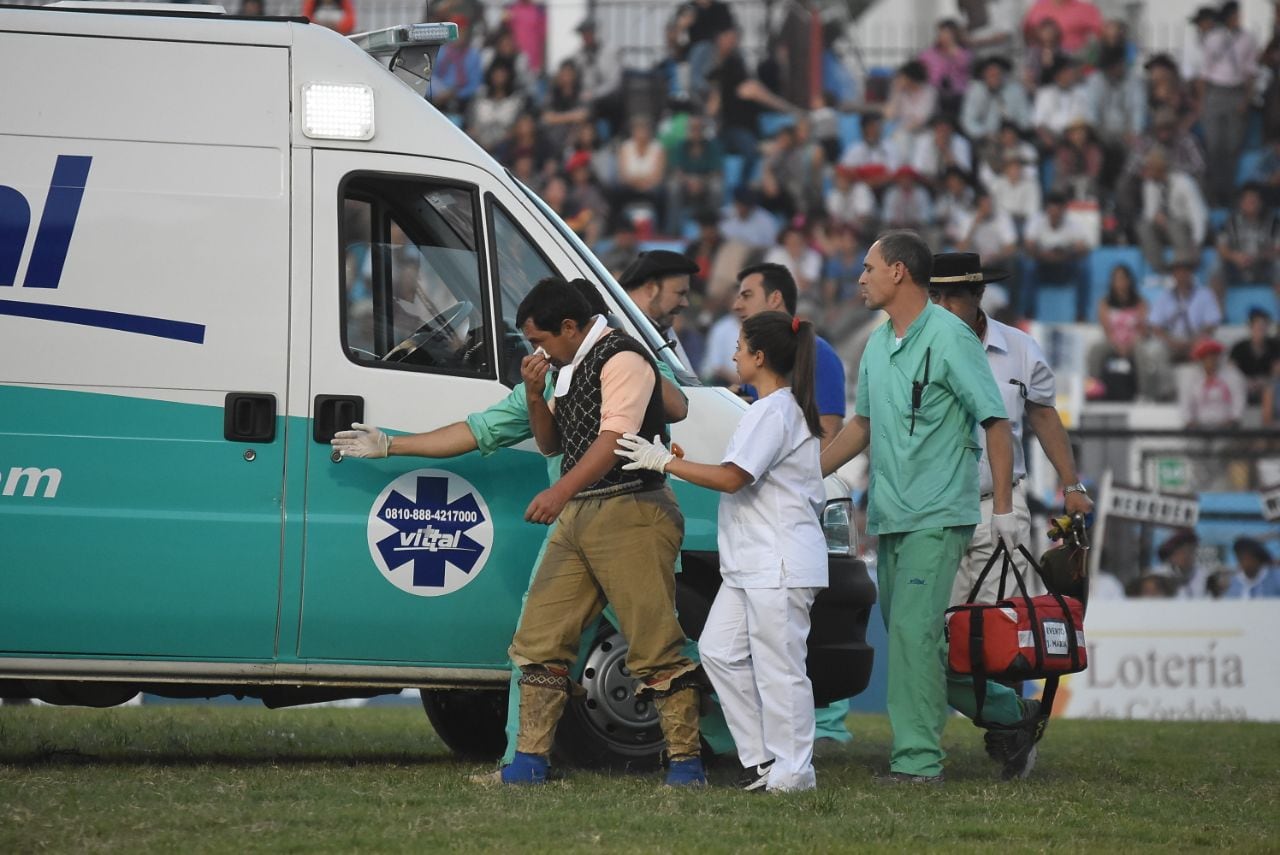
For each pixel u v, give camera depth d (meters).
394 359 24.75
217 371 24.08
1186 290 69.75
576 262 25.70
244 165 24.50
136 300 23.97
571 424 22.89
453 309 25.11
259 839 18.25
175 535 23.86
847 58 73.56
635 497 22.94
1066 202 71.00
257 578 24.06
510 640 24.75
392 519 24.39
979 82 72.25
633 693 25.61
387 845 18.06
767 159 71.75
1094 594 59.22
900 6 74.25
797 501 23.08
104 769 24.19
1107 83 72.44
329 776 23.81
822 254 70.19
